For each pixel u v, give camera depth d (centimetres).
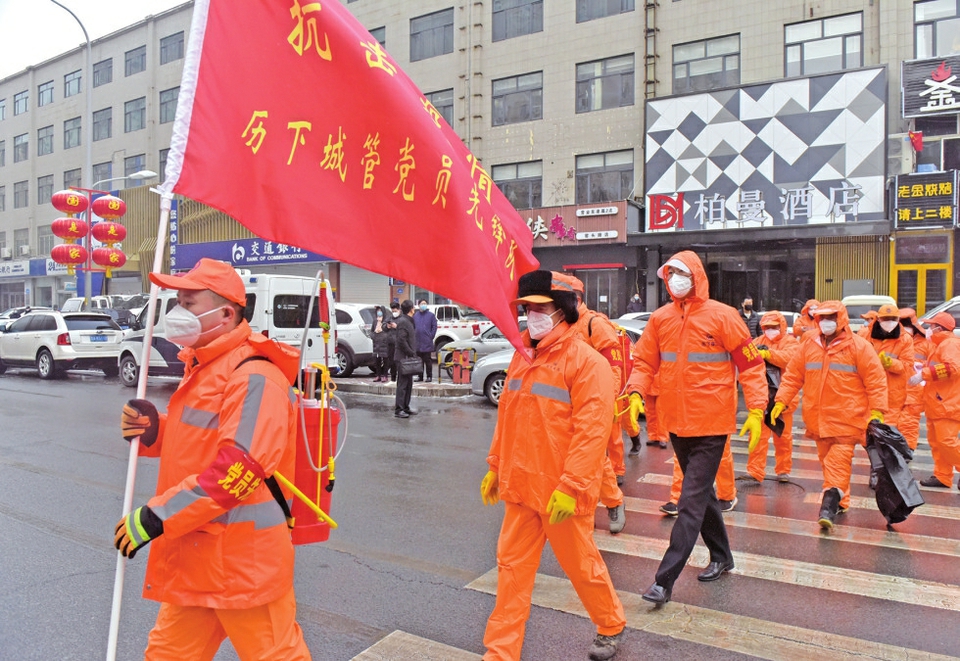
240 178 238
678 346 424
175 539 225
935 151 1828
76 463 752
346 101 267
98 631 370
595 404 301
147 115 3659
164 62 3622
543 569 462
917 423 788
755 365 418
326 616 388
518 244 342
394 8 2762
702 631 368
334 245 258
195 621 234
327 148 261
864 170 1881
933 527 547
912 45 1872
